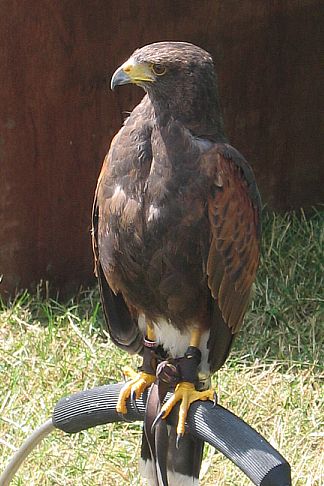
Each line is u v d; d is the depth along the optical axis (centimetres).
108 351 867
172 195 525
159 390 524
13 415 792
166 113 526
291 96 1089
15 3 886
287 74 1079
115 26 940
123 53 952
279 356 875
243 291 563
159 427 516
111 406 536
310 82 1098
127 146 534
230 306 559
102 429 788
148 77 525
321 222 1077
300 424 795
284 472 442
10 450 754
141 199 530
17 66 904
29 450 529
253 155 1080
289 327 914
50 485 734
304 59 1087
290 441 777
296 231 1058
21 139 923
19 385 825
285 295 956
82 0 915
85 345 875
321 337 905
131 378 546
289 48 1073
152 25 965
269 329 919
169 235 531
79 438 778
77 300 970
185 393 521
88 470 746
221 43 1023
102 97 951
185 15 986
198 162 524
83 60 930
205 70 527
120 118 964
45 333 891
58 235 962
